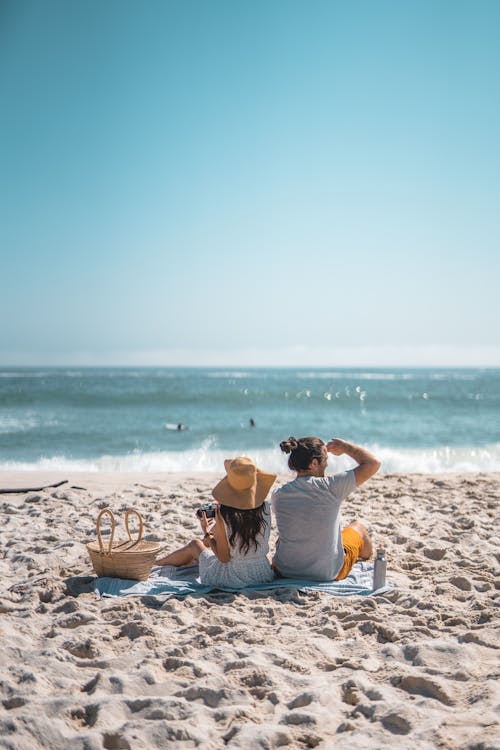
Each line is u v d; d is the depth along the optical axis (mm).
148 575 5461
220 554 5316
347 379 116750
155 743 2973
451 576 5668
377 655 4016
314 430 24688
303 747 3002
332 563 5465
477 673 3723
